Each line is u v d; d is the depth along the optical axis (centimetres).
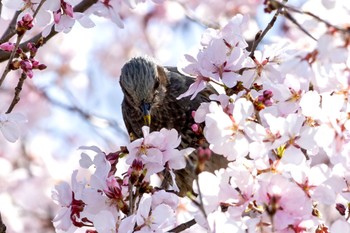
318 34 955
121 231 976
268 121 960
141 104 1481
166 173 1149
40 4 1070
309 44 1064
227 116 994
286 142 963
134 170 1006
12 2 1130
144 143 1034
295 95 1009
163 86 1500
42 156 2042
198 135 1102
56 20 1122
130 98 1504
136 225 996
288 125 959
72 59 2280
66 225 1055
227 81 1060
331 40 880
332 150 939
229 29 1095
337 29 881
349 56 953
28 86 2208
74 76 2278
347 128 954
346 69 960
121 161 1228
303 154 962
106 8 1270
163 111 1484
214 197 970
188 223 1070
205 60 1077
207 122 994
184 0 2261
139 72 1498
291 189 948
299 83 1009
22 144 2048
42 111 2214
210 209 970
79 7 1256
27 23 1057
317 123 979
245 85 1080
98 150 1052
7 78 2139
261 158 969
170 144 1040
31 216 1948
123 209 1016
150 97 1485
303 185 963
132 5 1297
